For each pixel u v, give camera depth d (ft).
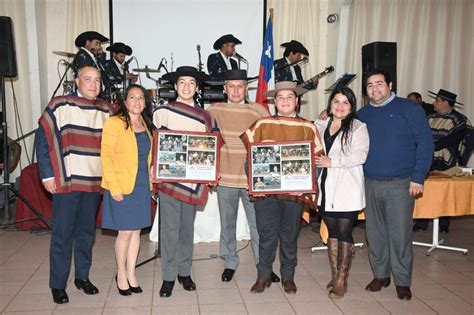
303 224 19.35
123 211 10.39
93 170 10.36
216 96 16.61
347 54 25.29
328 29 26.37
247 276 12.60
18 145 20.95
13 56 17.49
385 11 25.04
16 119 23.88
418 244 15.87
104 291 11.31
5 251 14.90
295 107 11.04
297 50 21.11
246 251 15.21
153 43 25.45
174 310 10.21
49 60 25.21
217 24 25.72
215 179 10.71
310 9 25.99
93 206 10.76
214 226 16.31
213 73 20.94
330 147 10.71
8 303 10.53
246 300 10.84
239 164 11.72
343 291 11.00
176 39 25.55
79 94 10.53
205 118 11.05
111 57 22.81
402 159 10.77
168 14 25.45
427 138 10.68
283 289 11.50
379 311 10.29
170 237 10.94
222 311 10.18
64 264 10.49
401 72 25.48
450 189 14.19
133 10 25.27
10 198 20.58
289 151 10.54
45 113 10.01
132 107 10.39
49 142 9.93
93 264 13.47
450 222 20.30
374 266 11.60
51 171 10.05
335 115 10.68
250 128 10.94
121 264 10.93
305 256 14.83
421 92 25.57
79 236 10.97
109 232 17.29
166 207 10.85
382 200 11.05
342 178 10.58
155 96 17.75
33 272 12.76
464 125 18.34
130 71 25.35
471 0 24.95
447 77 25.43
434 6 25.13
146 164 10.64
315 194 10.69
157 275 12.57
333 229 10.98
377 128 10.91
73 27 25.07
